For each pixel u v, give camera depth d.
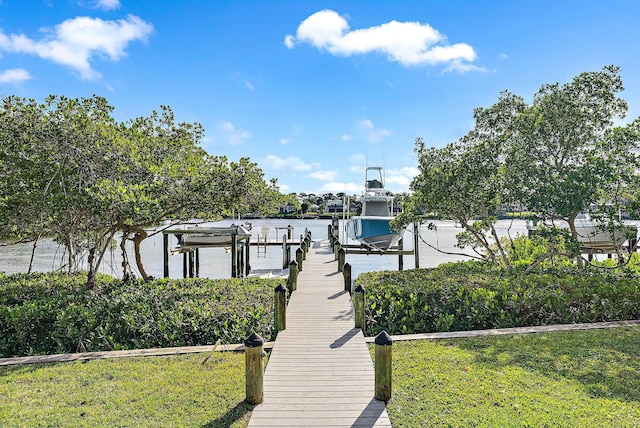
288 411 5.17
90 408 5.32
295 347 7.51
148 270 24.55
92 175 9.95
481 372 6.27
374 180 24.53
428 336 8.01
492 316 9.52
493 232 13.53
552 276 11.19
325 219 82.56
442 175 13.20
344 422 4.89
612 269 11.97
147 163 10.43
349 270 12.05
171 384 6.01
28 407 5.36
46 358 7.11
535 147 12.70
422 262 28.20
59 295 10.23
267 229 32.81
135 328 8.54
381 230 21.52
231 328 8.60
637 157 10.66
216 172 11.23
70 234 12.01
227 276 22.70
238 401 5.46
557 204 11.04
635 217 10.62
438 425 4.81
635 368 6.36
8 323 8.77
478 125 14.15
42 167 9.70
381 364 5.42
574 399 5.39
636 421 4.83
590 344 7.40
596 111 12.45
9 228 10.26
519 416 4.97
